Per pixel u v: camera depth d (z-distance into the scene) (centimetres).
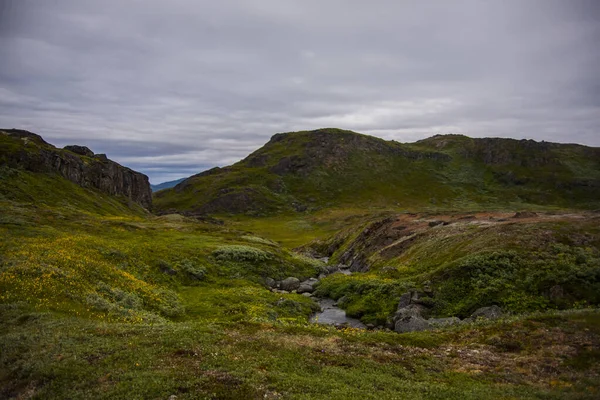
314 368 1942
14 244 3834
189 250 5981
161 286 4475
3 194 8444
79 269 3472
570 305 3316
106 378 1691
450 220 7156
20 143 11894
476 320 3162
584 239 4253
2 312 2433
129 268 4488
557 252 4041
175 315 3584
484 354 2342
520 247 4253
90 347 2002
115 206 12638
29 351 1950
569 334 2448
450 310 3716
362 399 1563
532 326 2630
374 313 4159
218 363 1878
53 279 2983
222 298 4384
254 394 1578
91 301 2866
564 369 2070
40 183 10325
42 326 2264
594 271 3538
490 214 7638
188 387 1606
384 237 7488
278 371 1848
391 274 5128
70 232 5469
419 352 2377
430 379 1952
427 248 5644
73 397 1547
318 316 4375
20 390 1672
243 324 2666
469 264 4103
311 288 5634
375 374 1920
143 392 1555
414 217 8594
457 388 1811
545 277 3644
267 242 8206
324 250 10488
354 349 2297
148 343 2103
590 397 1683
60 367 1777
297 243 12131
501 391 1775
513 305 3466
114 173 15775
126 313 2908
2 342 2034
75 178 12531
